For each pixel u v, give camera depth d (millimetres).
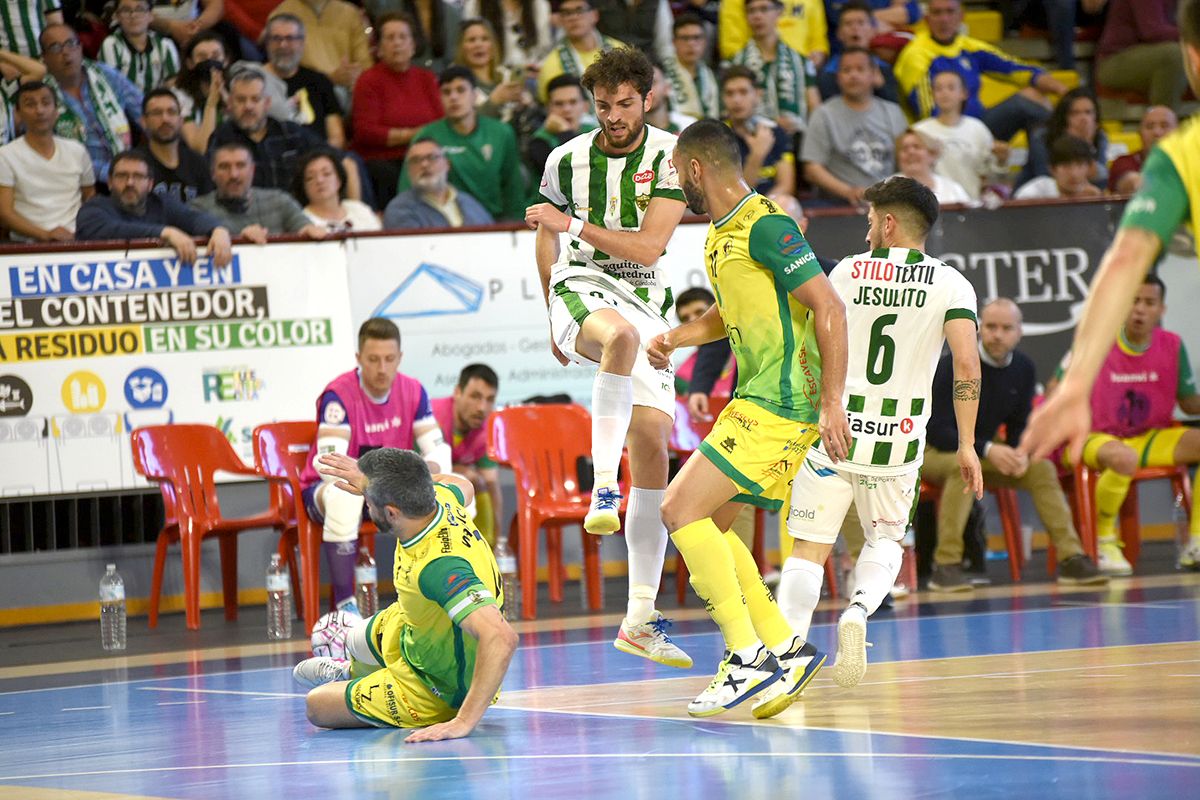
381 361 28422
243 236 33094
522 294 34125
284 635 28047
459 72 36844
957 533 30250
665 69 41125
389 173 38625
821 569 17734
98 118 36906
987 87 43844
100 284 32344
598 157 18844
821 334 15039
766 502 15836
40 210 35094
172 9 40500
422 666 15664
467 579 15086
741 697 15359
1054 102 43969
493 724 15938
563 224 18141
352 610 19375
